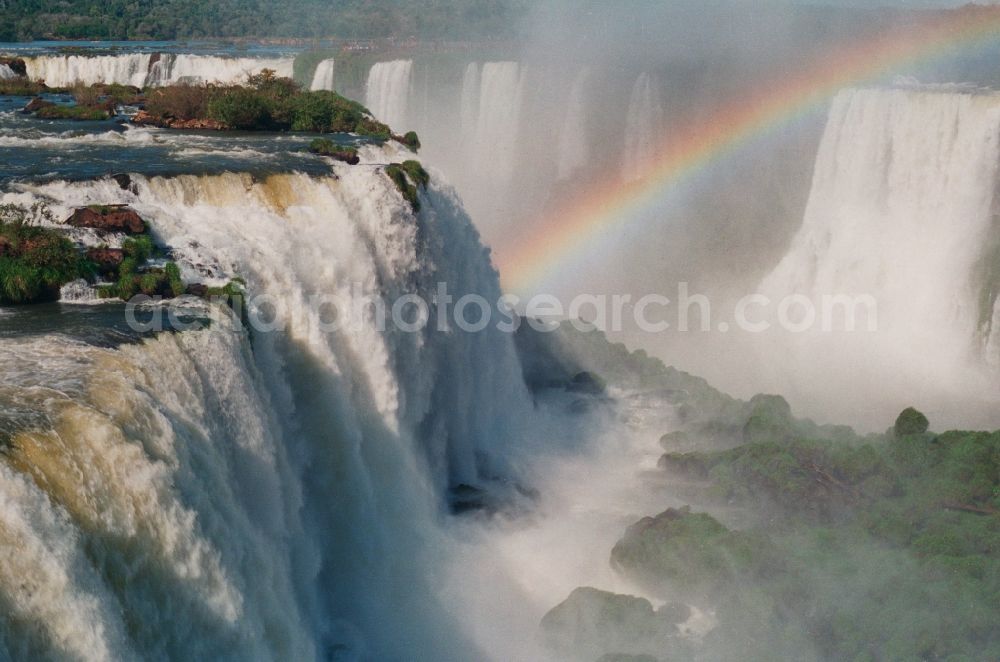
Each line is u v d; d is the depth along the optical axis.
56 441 16.30
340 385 26.91
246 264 26.33
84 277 24.22
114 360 19.41
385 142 41.19
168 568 16.98
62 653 14.95
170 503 17.12
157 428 17.95
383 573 26.98
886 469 30.58
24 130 40.84
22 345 20.05
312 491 25.88
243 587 18.67
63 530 15.47
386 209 31.44
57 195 28.09
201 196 29.94
